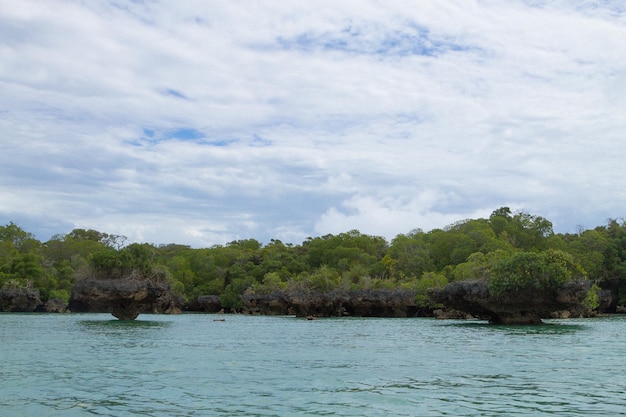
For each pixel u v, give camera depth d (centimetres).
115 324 7681
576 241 14488
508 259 7206
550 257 7250
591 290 10419
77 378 2767
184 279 16088
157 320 9269
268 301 12838
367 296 12119
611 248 14050
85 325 7344
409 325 7862
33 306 12512
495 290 7106
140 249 9088
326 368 3128
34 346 4350
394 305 11950
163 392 2406
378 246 17812
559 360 3453
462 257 13525
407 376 2830
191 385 2572
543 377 2789
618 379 2725
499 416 1967
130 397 2303
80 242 16875
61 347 4278
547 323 7956
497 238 14350
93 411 2062
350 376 2831
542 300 7150
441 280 11694
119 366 3200
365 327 7388
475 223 15625
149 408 2108
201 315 13000
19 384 2598
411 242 15275
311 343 4738
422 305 11644
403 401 2212
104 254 8762
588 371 2989
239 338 5294
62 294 12925
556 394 2342
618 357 3600
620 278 13388
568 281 6975
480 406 2120
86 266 9375
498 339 5038
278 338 5316
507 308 7412
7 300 12106
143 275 8969
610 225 16350
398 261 14525
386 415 1984
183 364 3291
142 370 3041
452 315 10769
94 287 8362
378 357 3644
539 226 14950
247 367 3164
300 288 12500
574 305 7094
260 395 2339
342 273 14588
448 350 4081
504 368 3106
